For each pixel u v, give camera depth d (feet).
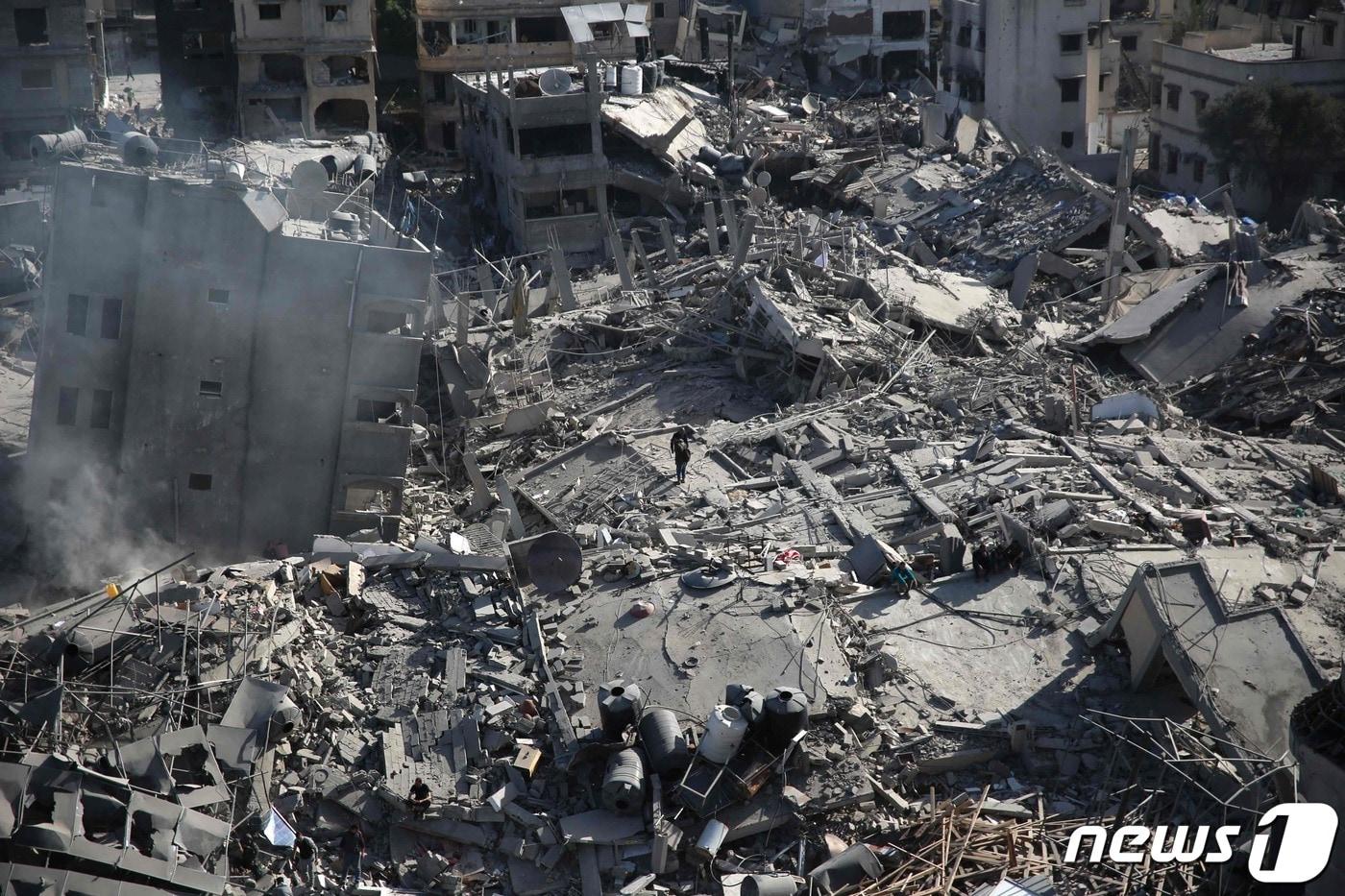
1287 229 275.80
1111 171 308.19
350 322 149.18
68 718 97.55
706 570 118.21
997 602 116.67
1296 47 290.35
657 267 248.52
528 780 100.12
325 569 116.88
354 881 94.73
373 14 348.38
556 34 349.20
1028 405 159.94
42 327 150.00
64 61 266.98
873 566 120.98
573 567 116.98
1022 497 133.39
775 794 97.66
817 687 104.83
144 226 146.30
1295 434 153.58
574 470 158.40
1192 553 121.80
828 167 283.38
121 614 108.78
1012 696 106.93
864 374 172.86
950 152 286.05
